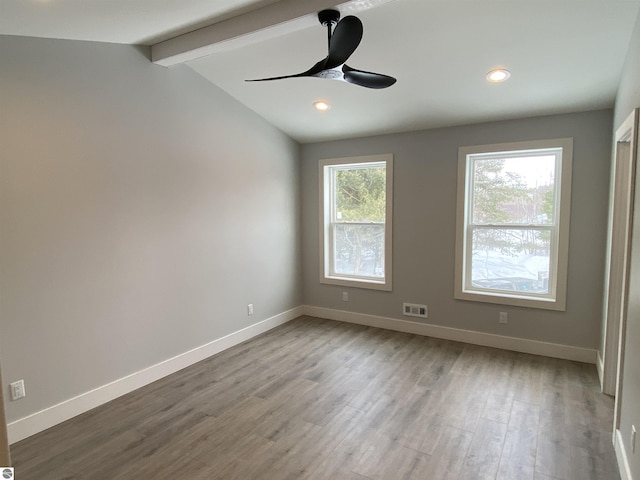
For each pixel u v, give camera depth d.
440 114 3.84
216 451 2.37
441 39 2.71
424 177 4.25
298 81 3.56
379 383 3.23
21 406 2.49
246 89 3.81
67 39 2.63
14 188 2.41
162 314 3.37
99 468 2.22
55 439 2.49
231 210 4.03
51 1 1.96
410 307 4.46
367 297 4.76
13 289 2.43
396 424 2.63
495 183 3.99
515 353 3.84
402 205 4.41
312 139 4.86
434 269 4.28
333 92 3.70
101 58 2.85
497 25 2.52
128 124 3.04
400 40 2.73
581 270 3.56
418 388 3.14
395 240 4.48
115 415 2.78
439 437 2.48
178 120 3.43
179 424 2.66
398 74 3.19
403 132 4.33
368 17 2.48
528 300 3.79
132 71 3.05
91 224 2.82
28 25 2.27
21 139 2.44
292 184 4.94
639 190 2.04
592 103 3.33
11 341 2.44
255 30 2.57
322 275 5.05
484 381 3.25
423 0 2.32
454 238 4.14
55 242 2.62
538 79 3.09
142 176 3.16
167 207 3.37
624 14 2.31
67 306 2.71
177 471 2.19
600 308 3.50
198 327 3.72
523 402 2.90
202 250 3.72
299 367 3.57
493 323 4.00
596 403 2.88
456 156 4.06
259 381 3.29
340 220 4.97
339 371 3.47
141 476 2.15
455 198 4.09
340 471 2.18
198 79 3.60
